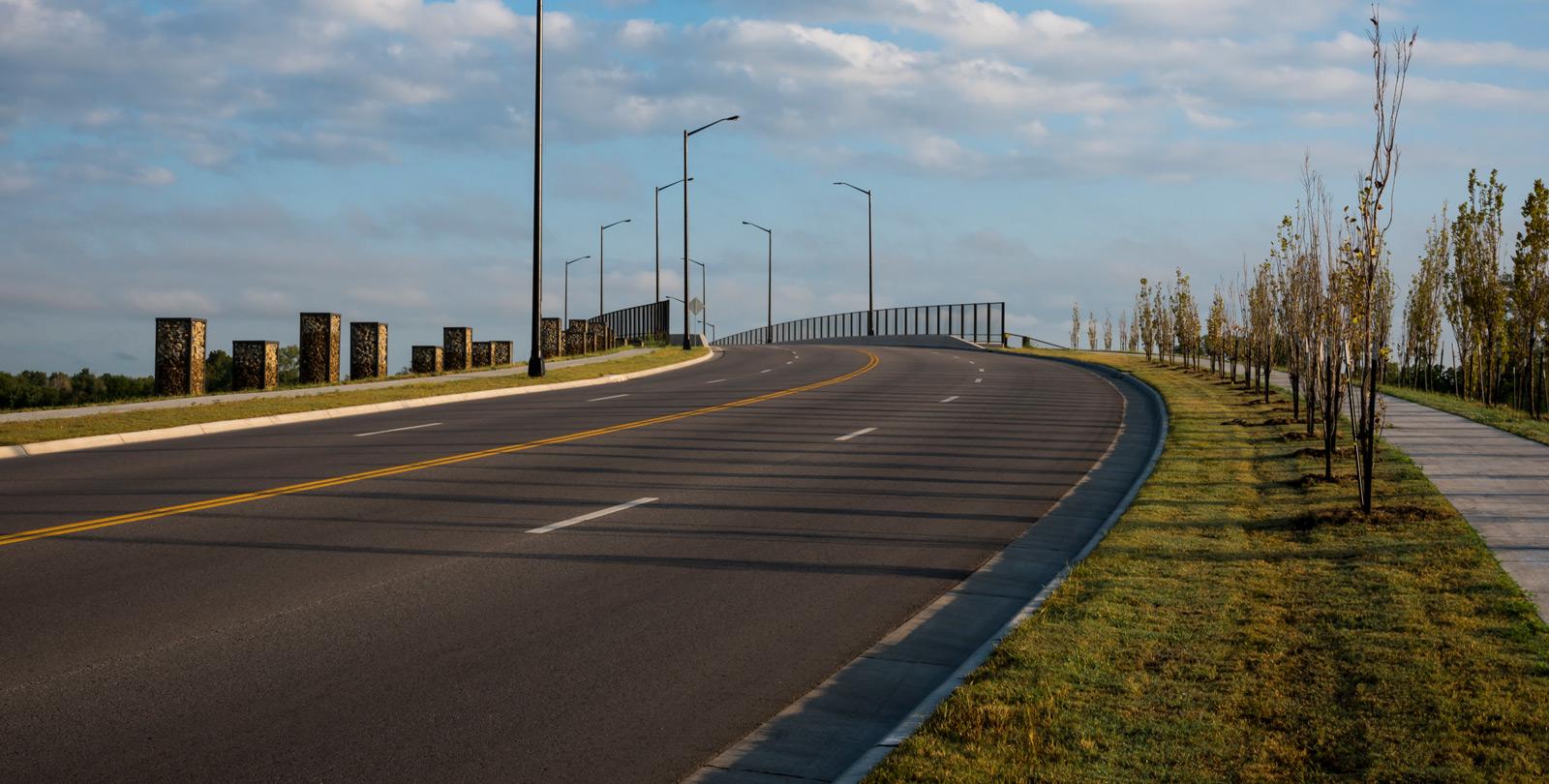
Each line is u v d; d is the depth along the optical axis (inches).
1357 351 660.7
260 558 376.8
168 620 299.9
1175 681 234.7
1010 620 305.9
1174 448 635.5
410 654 273.1
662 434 753.6
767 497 508.7
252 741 216.1
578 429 788.0
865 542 414.0
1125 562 350.0
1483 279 1106.1
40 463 645.9
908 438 726.5
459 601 323.6
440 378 1328.7
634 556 386.9
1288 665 242.7
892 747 207.0
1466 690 220.8
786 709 240.2
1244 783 183.3
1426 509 405.4
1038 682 235.5
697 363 1849.2
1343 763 190.2
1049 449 677.3
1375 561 335.6
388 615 308.5
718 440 714.8
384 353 1509.6
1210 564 344.5
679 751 215.6
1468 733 200.2
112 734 219.0
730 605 324.5
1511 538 360.5
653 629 298.8
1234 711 215.9
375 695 243.4
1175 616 286.8
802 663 272.7
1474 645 249.1
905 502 496.4
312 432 808.9
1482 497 438.9
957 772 189.0
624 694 247.8
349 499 497.0
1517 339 1058.7
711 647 284.4
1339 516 402.3
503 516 458.0
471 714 233.0
